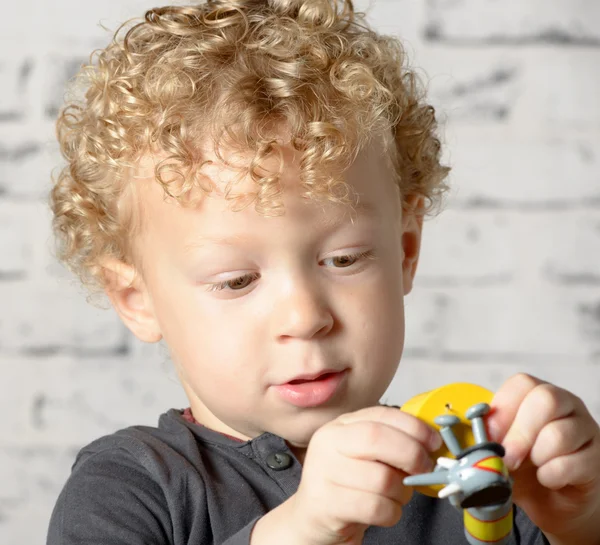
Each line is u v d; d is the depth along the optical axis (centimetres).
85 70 125
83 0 185
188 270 95
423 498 100
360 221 95
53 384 185
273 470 96
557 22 186
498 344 186
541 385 75
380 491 71
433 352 186
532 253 186
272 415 93
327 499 72
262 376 92
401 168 115
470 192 186
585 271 186
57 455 186
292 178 93
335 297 93
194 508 95
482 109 186
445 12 186
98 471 99
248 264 92
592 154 186
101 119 109
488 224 186
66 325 185
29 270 184
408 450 71
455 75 186
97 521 94
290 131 96
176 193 94
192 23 113
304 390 92
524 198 186
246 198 92
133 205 103
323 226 92
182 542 94
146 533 93
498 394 75
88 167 112
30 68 184
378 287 95
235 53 106
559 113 186
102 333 185
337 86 103
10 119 184
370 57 116
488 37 186
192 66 104
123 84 107
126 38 115
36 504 186
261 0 116
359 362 93
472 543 69
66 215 122
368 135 99
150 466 97
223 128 96
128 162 103
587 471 75
